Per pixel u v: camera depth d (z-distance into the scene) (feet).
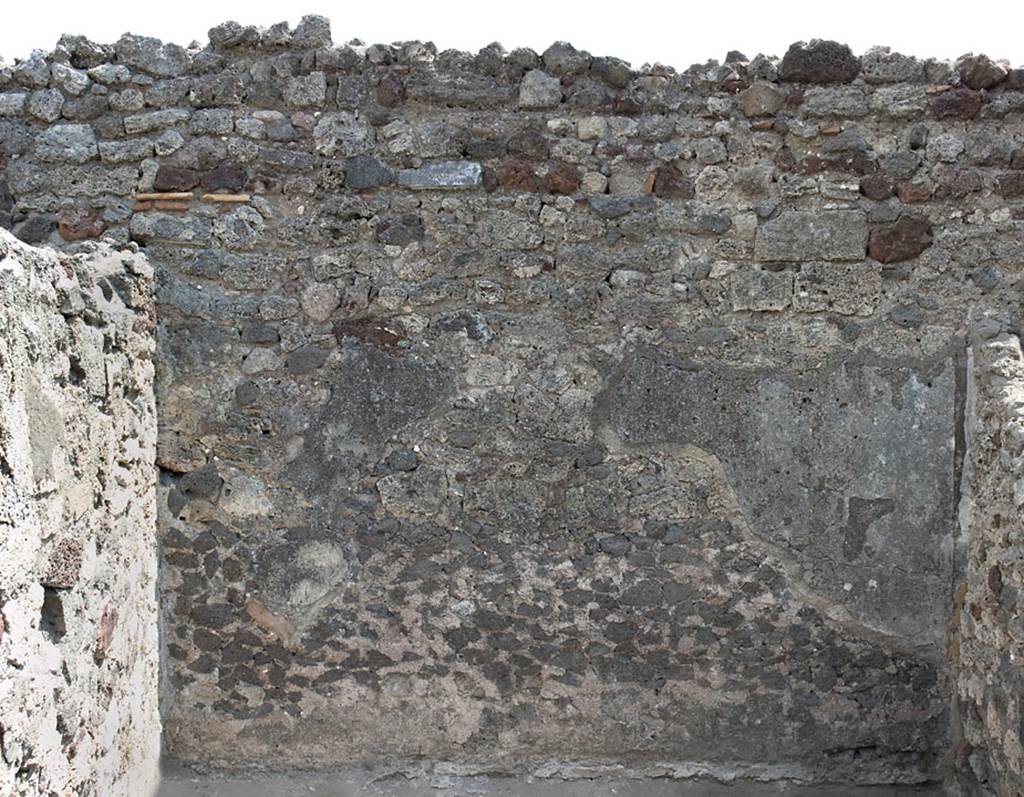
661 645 11.28
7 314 7.13
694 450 11.21
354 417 11.25
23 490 7.39
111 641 9.47
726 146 11.10
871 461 11.16
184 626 11.32
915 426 11.12
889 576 11.19
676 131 11.10
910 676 11.24
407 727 11.37
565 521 11.24
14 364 7.24
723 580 11.25
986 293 11.05
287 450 11.28
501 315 11.19
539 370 11.20
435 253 11.17
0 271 7.04
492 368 11.20
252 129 11.13
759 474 11.19
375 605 11.28
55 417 8.05
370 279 11.19
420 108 11.16
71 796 8.38
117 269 9.88
